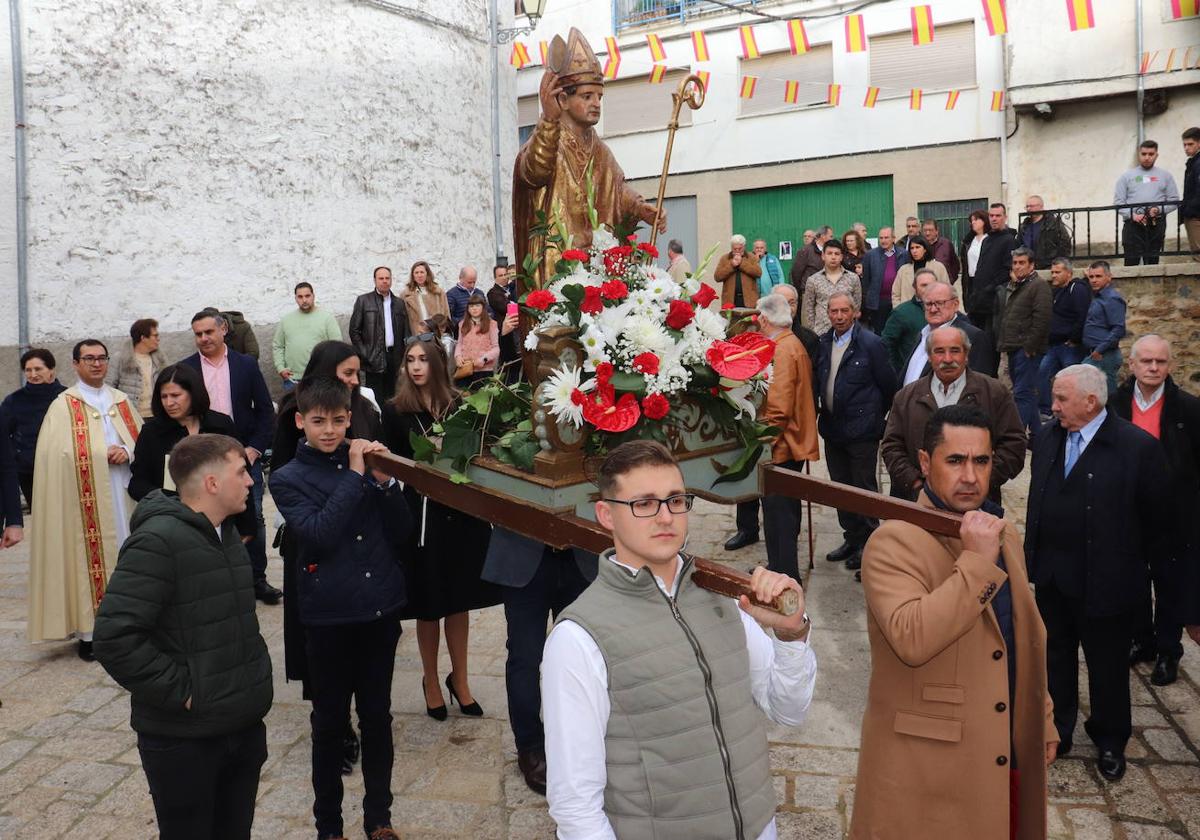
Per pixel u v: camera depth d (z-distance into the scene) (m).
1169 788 3.79
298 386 3.49
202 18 10.67
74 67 9.65
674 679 1.91
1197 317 10.41
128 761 4.36
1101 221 16.22
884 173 18.17
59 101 9.56
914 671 2.48
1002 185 17.09
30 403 7.09
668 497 1.96
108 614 2.66
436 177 13.69
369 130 12.61
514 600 3.84
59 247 9.63
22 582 7.14
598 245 3.15
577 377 2.76
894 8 17.70
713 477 3.03
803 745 4.20
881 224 18.47
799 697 2.09
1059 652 4.03
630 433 2.86
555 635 1.93
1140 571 3.80
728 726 1.95
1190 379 10.51
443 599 4.37
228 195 11.01
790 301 7.27
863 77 18.16
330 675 3.39
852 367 6.21
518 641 3.84
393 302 11.27
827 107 18.56
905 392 4.89
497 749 4.29
